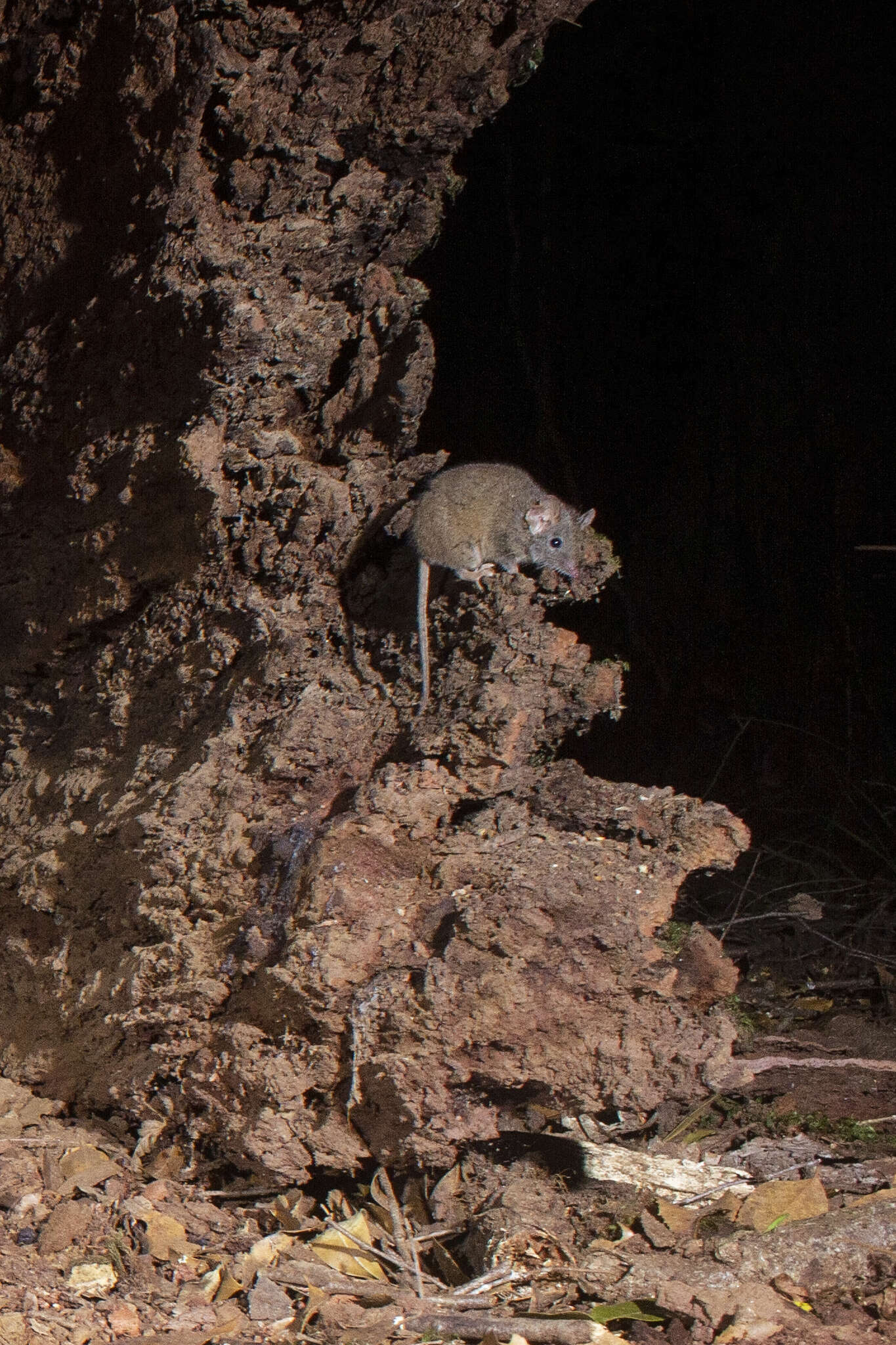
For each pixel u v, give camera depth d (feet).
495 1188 7.59
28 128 7.95
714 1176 7.76
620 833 7.73
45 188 7.98
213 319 7.73
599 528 14.05
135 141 7.81
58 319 8.03
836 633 12.79
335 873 7.55
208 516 7.79
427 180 7.90
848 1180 7.76
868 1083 8.38
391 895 7.61
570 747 13.07
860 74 11.55
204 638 7.89
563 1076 7.54
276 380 7.79
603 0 12.30
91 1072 7.80
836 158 12.12
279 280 7.80
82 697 8.13
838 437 12.72
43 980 7.95
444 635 7.89
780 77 12.00
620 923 7.52
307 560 7.83
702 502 13.33
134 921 7.77
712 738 12.99
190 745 7.87
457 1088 7.53
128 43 7.76
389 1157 7.56
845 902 9.94
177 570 7.89
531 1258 7.43
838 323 12.51
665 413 14.02
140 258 7.87
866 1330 7.21
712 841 7.67
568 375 14.10
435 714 7.78
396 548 8.01
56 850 7.96
